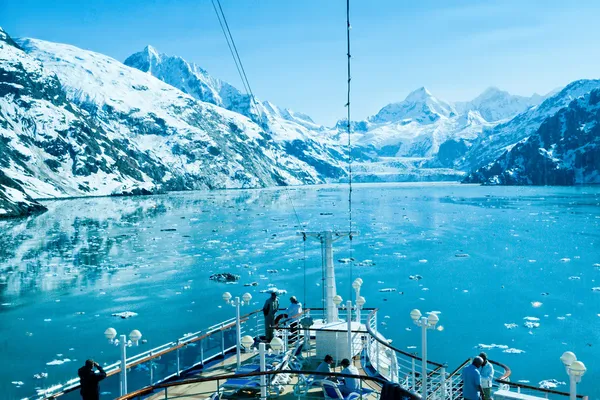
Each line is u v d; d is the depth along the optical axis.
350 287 60.75
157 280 67.44
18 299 58.34
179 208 189.00
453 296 55.47
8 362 37.41
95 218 152.25
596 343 39.44
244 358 17.02
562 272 66.44
